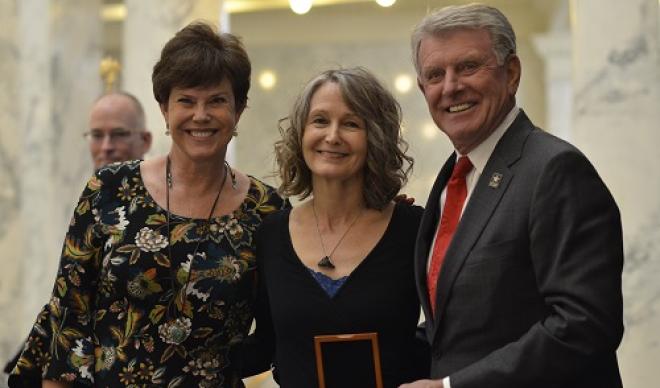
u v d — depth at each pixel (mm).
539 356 2832
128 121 5668
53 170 8586
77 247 3699
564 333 2809
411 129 13922
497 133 3256
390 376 3410
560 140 3100
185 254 3652
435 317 3164
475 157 3273
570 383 2963
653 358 5738
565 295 2848
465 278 3076
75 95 8680
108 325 3639
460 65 3195
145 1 7555
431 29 3240
